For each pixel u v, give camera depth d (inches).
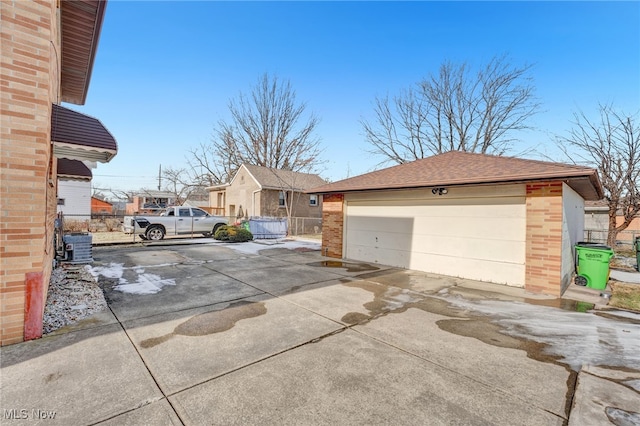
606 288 251.6
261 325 160.2
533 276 237.5
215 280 261.7
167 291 224.7
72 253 319.9
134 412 87.5
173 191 1482.5
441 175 289.4
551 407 93.3
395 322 167.6
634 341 144.8
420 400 96.3
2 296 127.7
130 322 161.2
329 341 141.3
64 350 126.4
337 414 88.6
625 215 504.4
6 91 125.1
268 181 854.5
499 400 96.8
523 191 248.8
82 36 236.8
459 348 135.6
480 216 272.8
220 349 130.6
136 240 565.6
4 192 126.2
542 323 169.0
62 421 82.8
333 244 401.7
